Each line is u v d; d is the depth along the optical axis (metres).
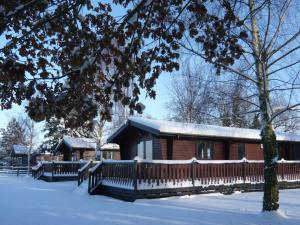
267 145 11.33
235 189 18.00
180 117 28.06
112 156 37.12
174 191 15.97
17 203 14.27
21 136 58.94
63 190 19.84
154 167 15.66
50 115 5.56
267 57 10.95
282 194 17.12
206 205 13.43
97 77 5.77
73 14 5.47
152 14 6.04
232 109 12.16
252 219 10.46
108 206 13.39
